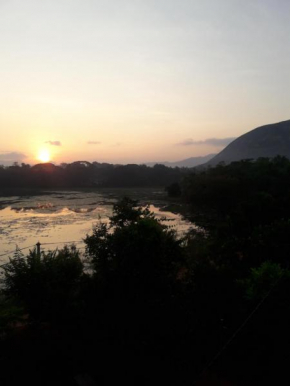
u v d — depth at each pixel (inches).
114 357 363.9
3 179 4586.6
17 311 404.5
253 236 594.9
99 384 331.6
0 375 341.1
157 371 333.4
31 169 4950.8
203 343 350.3
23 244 1222.9
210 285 414.0
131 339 376.8
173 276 430.6
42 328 413.7
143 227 424.8
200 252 686.5
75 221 1800.0
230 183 2065.7
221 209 2106.3
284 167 2628.0
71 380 338.0
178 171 5679.1
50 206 2564.0
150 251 398.3
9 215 2060.8
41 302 384.8
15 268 407.5
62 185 4845.0
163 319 376.8
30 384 332.8
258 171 2388.0
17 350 373.4
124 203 616.1
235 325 356.5
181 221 1776.6
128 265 392.8
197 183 2249.0
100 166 6569.9
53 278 402.9
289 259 514.9
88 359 365.4
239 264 542.3
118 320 382.9
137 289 392.8
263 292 361.1
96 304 392.2
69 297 394.0
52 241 1274.6
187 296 413.7
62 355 370.3
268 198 981.8
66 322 390.9
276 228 576.1
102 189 4520.2
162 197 3238.2
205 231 1368.1
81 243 1214.9
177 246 439.8
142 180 5039.4
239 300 393.1
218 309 392.5
